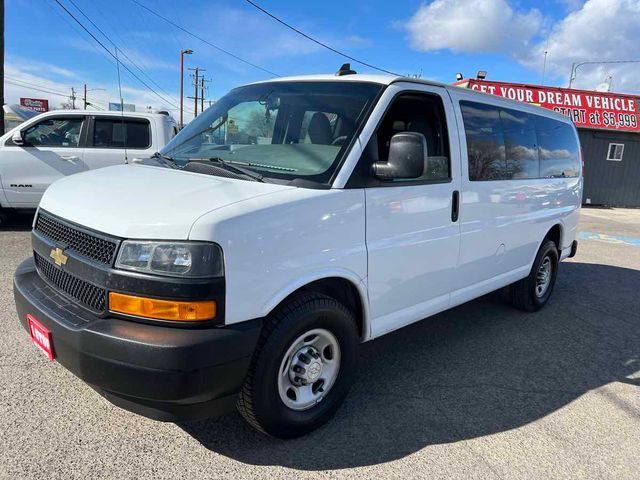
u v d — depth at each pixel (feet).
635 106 66.85
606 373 13.39
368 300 10.22
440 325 16.44
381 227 10.18
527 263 16.69
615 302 20.36
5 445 8.65
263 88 12.29
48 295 8.80
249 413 8.68
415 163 9.29
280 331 8.46
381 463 8.93
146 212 7.84
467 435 10.01
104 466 8.32
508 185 14.43
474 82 60.64
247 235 7.80
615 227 46.06
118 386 7.46
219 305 7.54
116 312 7.60
